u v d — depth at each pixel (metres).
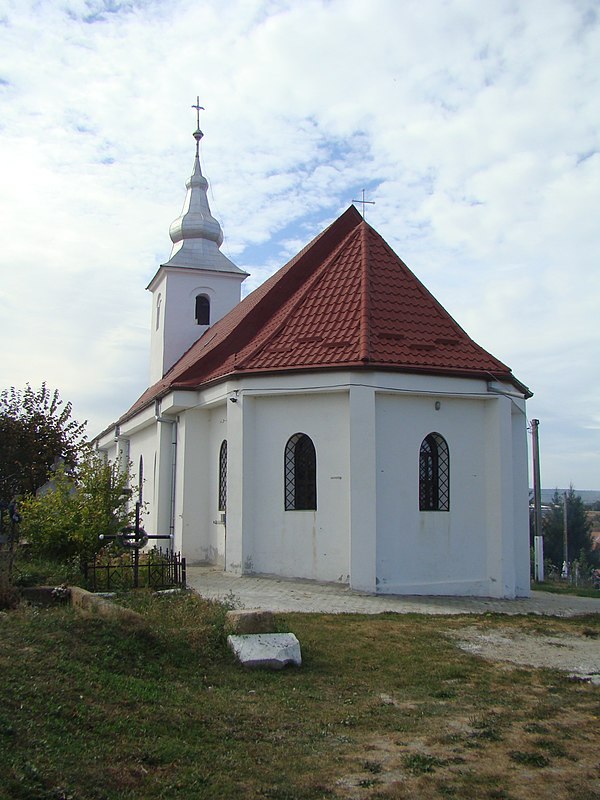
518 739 6.88
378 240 19.69
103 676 7.57
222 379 18.53
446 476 17.09
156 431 26.06
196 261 32.25
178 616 10.18
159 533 22.39
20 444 22.36
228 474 18.00
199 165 34.44
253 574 17.45
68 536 14.97
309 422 17.22
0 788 4.94
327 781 5.86
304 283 21.97
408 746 6.67
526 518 18.11
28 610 9.48
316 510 16.91
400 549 16.28
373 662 9.72
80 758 5.68
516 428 18.42
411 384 16.45
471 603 15.58
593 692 8.52
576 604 16.19
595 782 5.92
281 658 9.17
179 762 5.96
